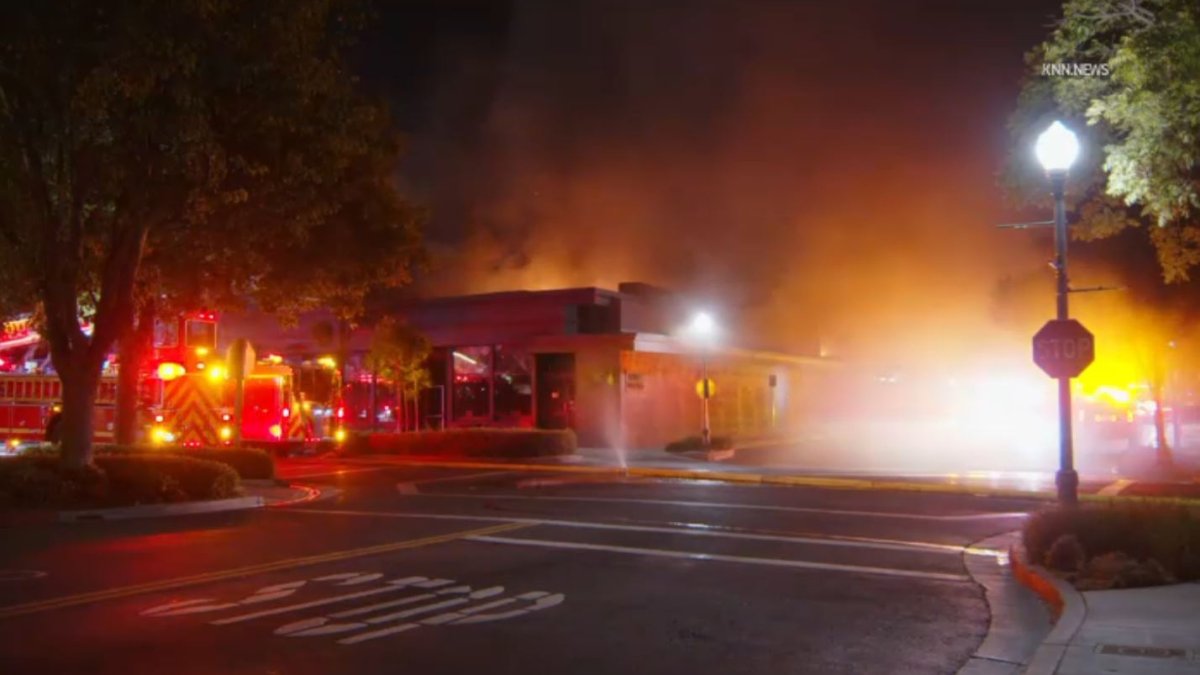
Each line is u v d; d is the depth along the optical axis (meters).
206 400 25.08
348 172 21.95
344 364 33.44
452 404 37.12
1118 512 11.55
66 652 7.89
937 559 12.49
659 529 15.12
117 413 23.34
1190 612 8.76
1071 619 8.55
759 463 30.94
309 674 7.37
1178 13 12.93
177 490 18.27
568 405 35.00
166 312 23.33
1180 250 16.17
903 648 8.24
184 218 18.25
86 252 19.09
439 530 15.02
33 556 12.51
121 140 16.36
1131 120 13.55
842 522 15.93
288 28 16.36
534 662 7.76
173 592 10.24
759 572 11.56
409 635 8.55
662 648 8.20
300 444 27.66
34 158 16.88
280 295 22.59
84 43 14.64
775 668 7.64
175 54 14.77
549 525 15.57
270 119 16.64
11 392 25.55
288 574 11.29
